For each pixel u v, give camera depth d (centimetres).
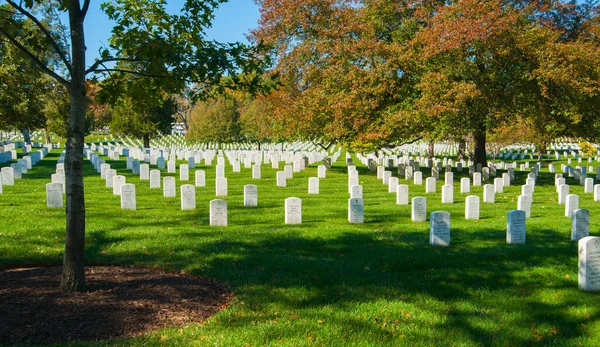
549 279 980
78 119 792
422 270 1030
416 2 3238
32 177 2545
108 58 843
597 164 4650
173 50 839
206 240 1234
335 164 4012
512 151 6191
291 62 3584
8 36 746
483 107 2750
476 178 2736
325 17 3441
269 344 662
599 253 915
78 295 790
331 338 690
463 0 2705
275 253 1130
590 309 824
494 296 883
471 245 1251
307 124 3178
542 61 2644
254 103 5659
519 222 1283
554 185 2916
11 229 1273
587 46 2950
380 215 1700
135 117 5588
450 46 2594
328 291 884
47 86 4488
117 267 1022
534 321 777
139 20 937
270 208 1792
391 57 2903
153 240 1220
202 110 7344
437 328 741
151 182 2252
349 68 3027
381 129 2809
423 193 2378
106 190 2125
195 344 651
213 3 942
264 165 3691
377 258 1098
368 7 3325
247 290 879
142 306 765
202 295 845
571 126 3147
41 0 866
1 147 4006
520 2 3216
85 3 777
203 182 2431
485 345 692
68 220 805
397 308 810
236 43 888
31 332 655
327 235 1320
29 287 823
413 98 2947
